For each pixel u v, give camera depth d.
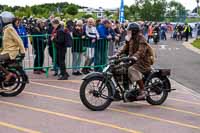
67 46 12.14
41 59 12.98
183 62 19.31
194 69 16.53
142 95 8.76
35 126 7.27
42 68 12.73
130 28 8.73
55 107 8.76
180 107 9.16
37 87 10.97
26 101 9.27
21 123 7.45
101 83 8.48
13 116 7.94
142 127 7.40
